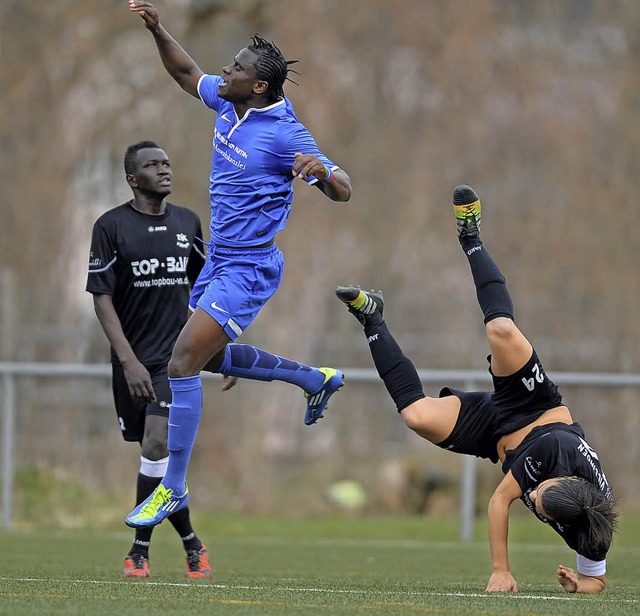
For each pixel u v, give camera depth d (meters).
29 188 59.59
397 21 60.69
